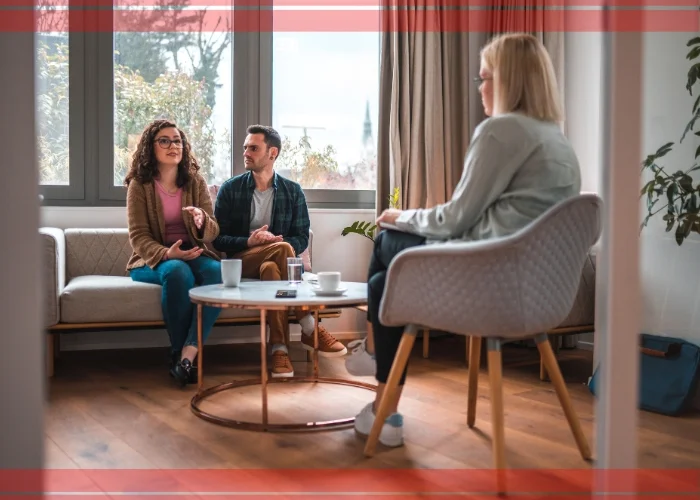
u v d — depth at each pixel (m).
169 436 2.22
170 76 3.90
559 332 3.12
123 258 3.53
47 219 3.60
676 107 3.05
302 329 3.35
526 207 1.93
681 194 2.79
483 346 3.72
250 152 3.47
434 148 3.99
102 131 3.78
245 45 3.97
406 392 2.84
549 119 2.03
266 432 2.27
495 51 2.08
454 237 2.03
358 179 4.23
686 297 2.99
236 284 2.73
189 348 2.97
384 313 2.03
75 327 3.00
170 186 3.39
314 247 4.00
